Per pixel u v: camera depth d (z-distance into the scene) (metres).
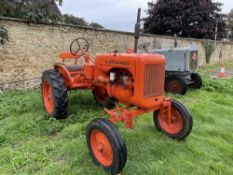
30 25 6.72
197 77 7.18
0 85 6.35
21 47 6.62
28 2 6.93
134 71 3.13
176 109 3.67
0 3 6.66
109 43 9.27
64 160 3.13
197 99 6.29
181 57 6.80
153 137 3.75
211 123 4.66
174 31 24.84
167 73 6.97
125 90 3.33
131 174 2.87
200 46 15.57
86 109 4.82
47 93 4.65
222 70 10.89
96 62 3.78
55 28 7.33
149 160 3.15
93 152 3.08
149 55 3.19
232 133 4.23
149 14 25.28
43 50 7.12
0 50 6.23
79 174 2.85
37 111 4.73
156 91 3.30
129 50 3.96
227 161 3.39
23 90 6.51
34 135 3.82
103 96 4.73
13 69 6.55
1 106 4.97
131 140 3.59
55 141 3.61
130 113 3.17
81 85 4.31
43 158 3.13
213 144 3.77
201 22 24.48
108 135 2.81
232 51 19.94
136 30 4.52
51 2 7.29
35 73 7.03
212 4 25.33
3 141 3.64
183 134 3.63
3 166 2.99
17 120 4.30
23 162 3.04
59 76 4.33
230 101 6.31
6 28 6.23
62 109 4.23
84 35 8.24
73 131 3.85
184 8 24.19
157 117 3.94
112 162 2.81
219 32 25.81
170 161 3.19
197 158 3.36
